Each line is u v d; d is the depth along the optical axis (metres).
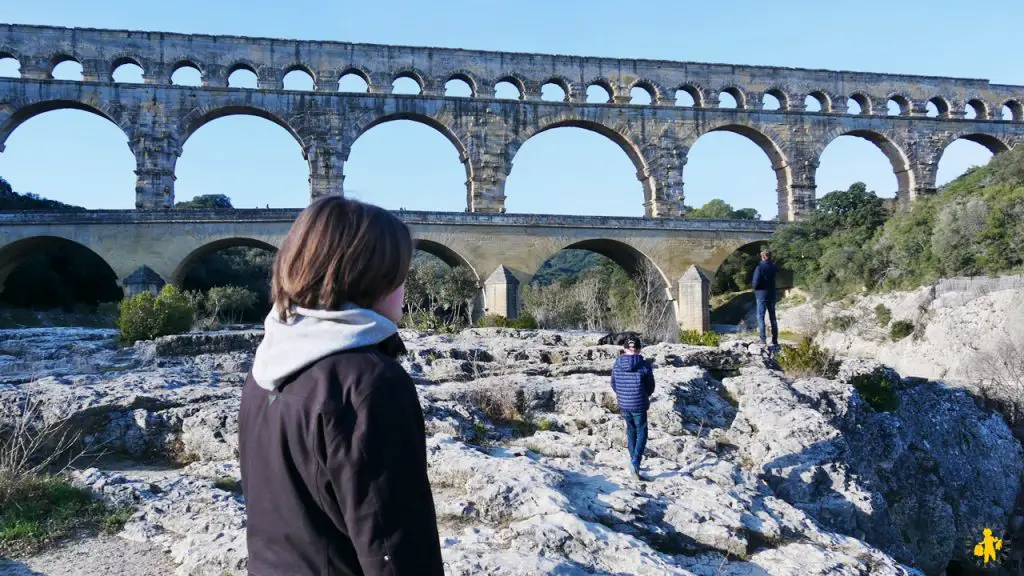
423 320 34.19
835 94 66.06
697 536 8.92
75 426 12.27
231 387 15.24
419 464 2.45
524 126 60.59
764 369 20.05
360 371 2.45
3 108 52.03
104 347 24.59
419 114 58.91
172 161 54.84
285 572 2.45
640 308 45.78
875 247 58.59
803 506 12.94
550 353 20.97
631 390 11.30
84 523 8.79
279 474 2.49
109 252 49.66
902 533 17.53
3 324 57.41
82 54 54.16
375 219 2.76
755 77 65.00
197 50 56.09
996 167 60.38
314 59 58.06
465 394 15.96
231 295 64.19
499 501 8.97
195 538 7.89
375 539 2.31
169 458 12.43
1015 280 46.78
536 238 56.25
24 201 80.75
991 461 21.56
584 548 7.88
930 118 66.94
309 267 2.64
